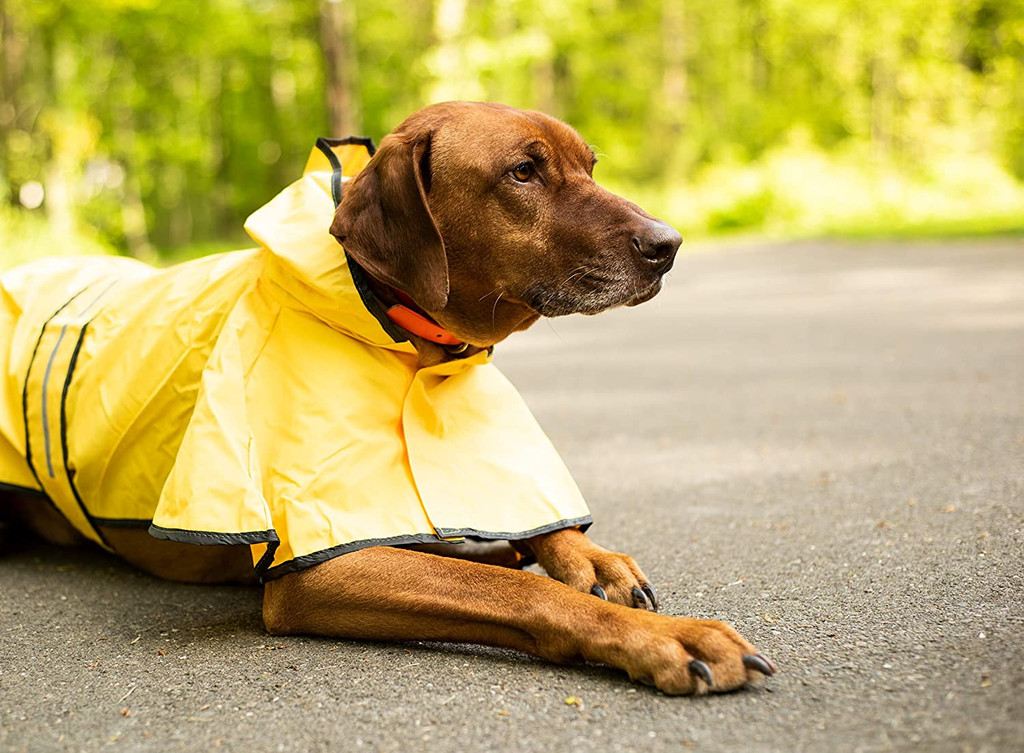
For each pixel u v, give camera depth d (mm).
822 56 32062
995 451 4266
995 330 8070
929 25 29500
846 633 2418
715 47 35750
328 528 2564
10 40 17609
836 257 16719
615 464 4613
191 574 3211
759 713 1998
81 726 2119
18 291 3572
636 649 2178
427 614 2461
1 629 2793
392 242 2805
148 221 28359
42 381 3275
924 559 2947
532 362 8234
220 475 2549
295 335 2830
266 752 1947
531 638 2381
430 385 2939
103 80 23438
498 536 2732
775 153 28062
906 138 30844
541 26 26078
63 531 3686
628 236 2916
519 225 2932
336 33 19750
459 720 2051
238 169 35031
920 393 5758
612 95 33281
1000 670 2078
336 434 2684
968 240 18094
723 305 11578
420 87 29062
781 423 5234
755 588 2842
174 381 2961
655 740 1911
